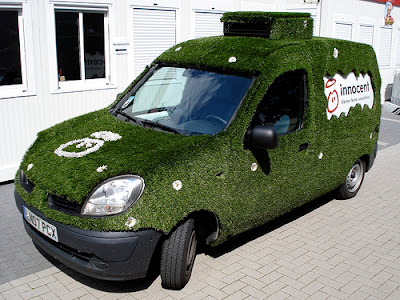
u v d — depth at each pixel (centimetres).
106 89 780
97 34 771
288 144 459
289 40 494
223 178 398
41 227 370
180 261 375
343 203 631
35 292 383
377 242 508
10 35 655
